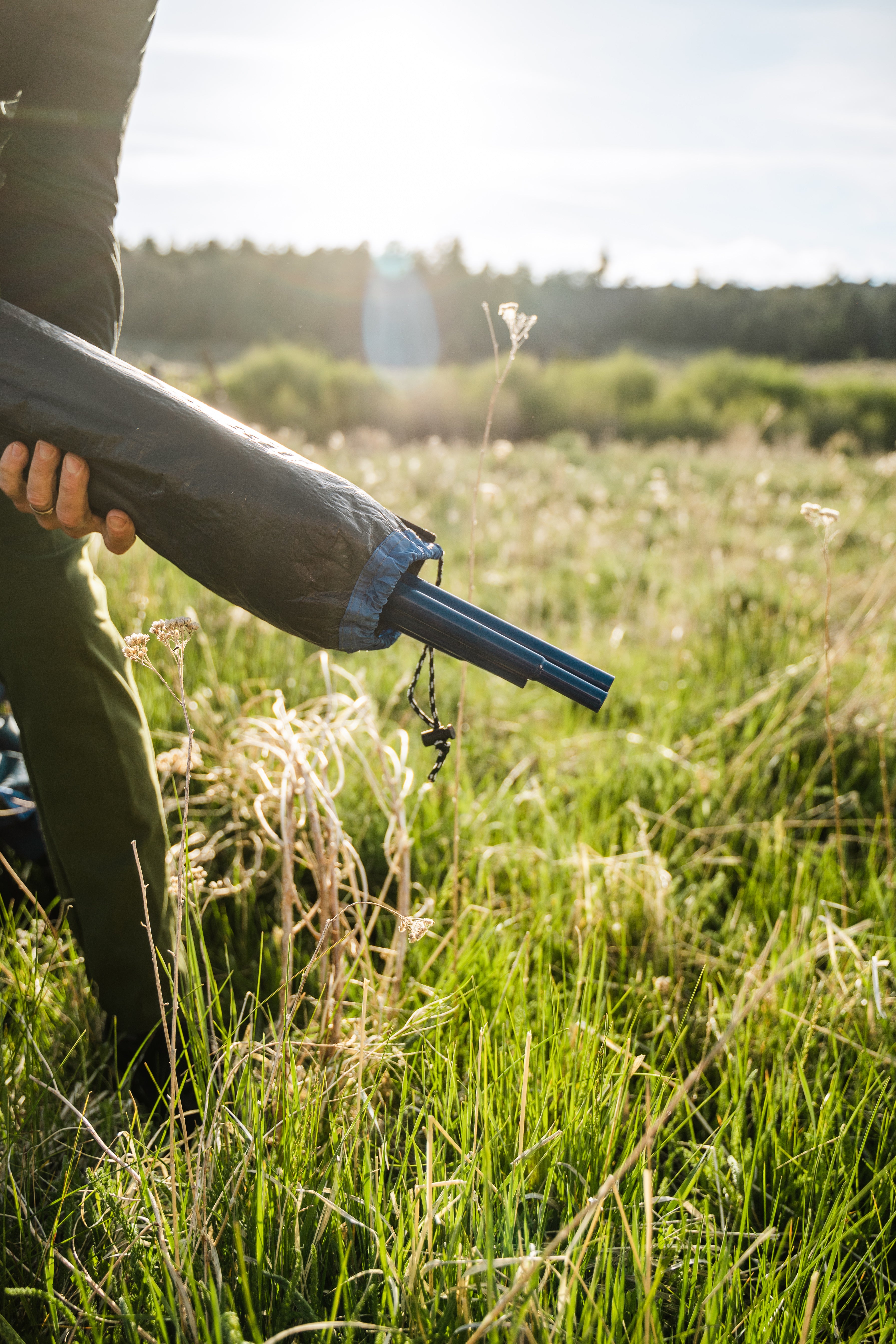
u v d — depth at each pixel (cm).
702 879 235
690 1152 141
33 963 163
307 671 303
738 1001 97
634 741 292
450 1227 117
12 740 222
